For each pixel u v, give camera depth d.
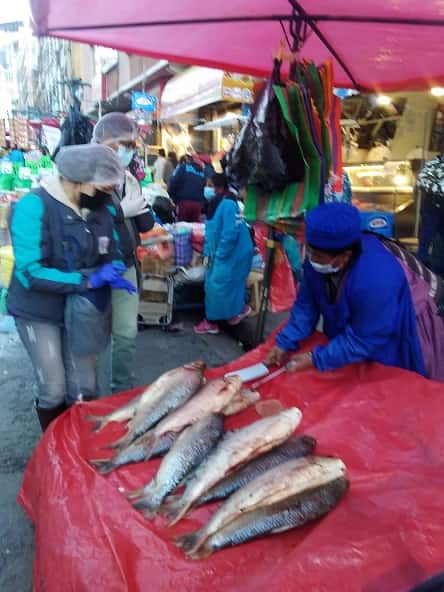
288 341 2.54
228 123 8.23
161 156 10.68
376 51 3.46
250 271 5.61
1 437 3.39
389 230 6.32
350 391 2.10
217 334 5.53
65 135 5.32
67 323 2.60
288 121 2.47
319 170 2.61
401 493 1.51
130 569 1.39
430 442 1.75
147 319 5.55
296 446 1.78
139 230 3.51
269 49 3.50
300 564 1.26
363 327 2.19
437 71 3.87
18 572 2.30
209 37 3.22
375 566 1.25
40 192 2.48
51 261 2.50
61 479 1.75
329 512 1.50
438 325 2.36
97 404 2.23
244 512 1.50
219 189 5.23
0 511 2.68
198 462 1.78
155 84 12.20
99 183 2.42
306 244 2.21
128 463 1.86
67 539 1.51
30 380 4.25
